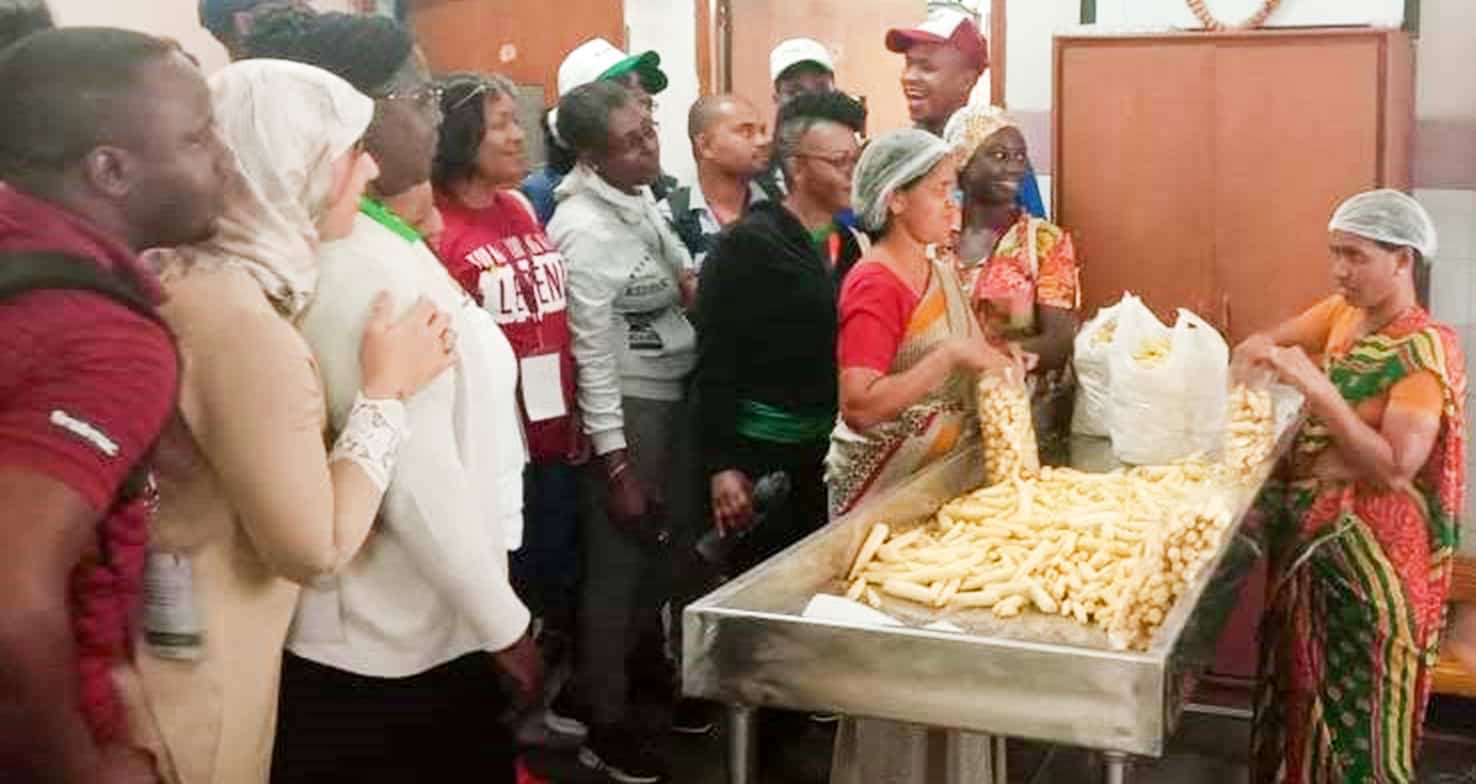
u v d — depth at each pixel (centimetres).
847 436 320
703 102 420
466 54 579
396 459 206
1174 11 456
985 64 449
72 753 136
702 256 421
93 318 139
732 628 207
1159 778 393
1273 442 308
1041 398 367
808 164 369
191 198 159
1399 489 313
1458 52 443
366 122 203
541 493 364
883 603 243
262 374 182
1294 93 418
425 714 219
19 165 153
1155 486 299
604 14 563
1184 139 429
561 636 398
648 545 377
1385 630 316
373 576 213
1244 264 428
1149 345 346
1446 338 312
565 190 377
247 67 197
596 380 363
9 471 133
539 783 370
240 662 193
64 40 155
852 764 271
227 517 190
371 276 207
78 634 150
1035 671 193
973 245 390
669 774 389
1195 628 213
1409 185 447
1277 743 338
